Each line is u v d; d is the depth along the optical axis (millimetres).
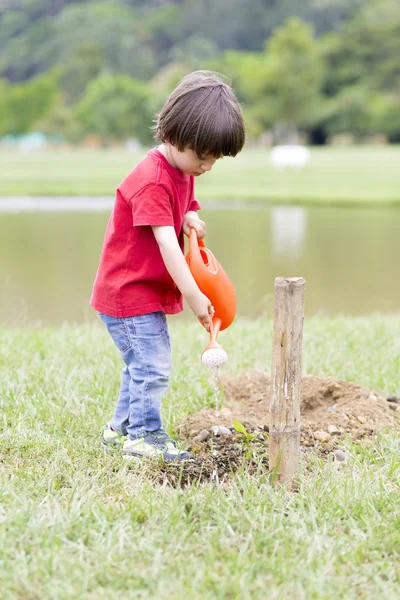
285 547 2570
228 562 2482
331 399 4039
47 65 123812
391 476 3156
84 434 3557
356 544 2611
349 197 23484
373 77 82875
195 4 123062
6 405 3857
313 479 3061
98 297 3273
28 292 8836
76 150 77250
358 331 5824
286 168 36312
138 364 3258
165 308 3289
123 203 3115
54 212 19031
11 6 144375
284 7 115375
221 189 26469
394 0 85062
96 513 2752
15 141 90812
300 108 78312
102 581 2381
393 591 2395
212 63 87312
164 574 2408
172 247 3023
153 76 113312
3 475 3062
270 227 15664
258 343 5398
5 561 2443
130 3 134500
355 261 11305
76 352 5008
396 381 4504
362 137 80000
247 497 2871
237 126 2984
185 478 3168
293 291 2867
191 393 4180
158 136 3064
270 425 3012
